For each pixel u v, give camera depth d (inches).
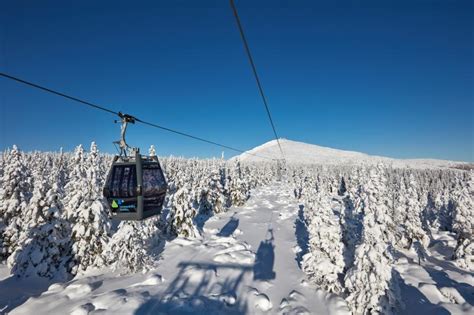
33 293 772.6
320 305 652.7
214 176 2023.9
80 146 1562.5
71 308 593.3
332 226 740.7
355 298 593.0
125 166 355.9
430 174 4680.1
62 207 952.9
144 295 649.0
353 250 833.5
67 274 884.0
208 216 1817.2
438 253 1422.2
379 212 875.4
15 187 1106.1
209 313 592.7
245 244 1161.4
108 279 775.1
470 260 1170.0
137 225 884.0
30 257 868.6
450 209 2228.1
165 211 1770.4
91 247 890.1
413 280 878.4
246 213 1985.7
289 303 653.3
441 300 746.8
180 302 621.0
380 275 550.6
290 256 1050.7
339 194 3846.0
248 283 773.9
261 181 4498.0
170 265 884.0
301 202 2561.5
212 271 810.2
